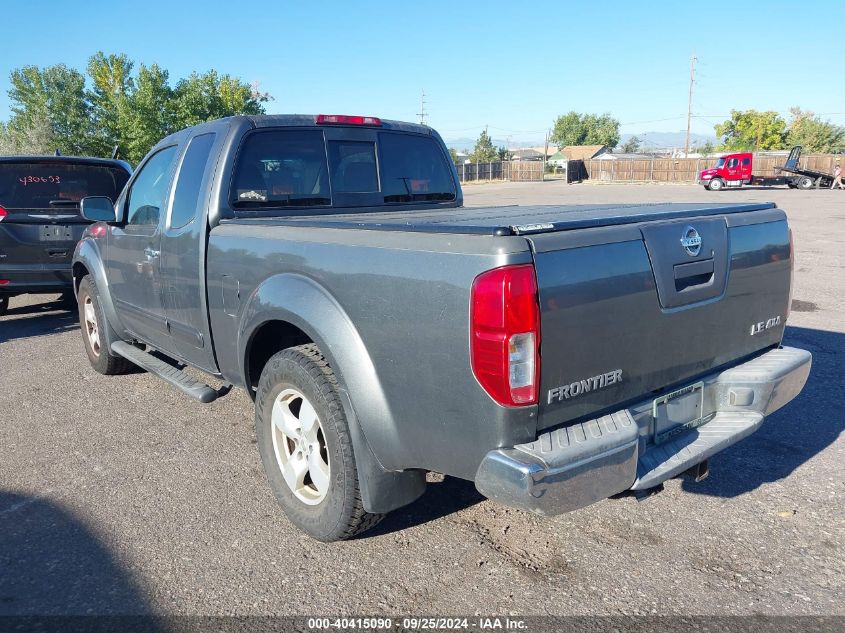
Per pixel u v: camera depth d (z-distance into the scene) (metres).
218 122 4.18
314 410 3.12
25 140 38.44
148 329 4.96
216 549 3.30
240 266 3.61
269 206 4.10
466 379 2.49
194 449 4.51
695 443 3.02
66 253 8.05
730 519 3.51
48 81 38.84
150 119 36.47
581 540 3.34
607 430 2.58
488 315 2.38
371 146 4.62
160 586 3.01
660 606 2.83
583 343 2.55
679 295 2.91
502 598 2.90
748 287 3.31
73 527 3.52
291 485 3.41
